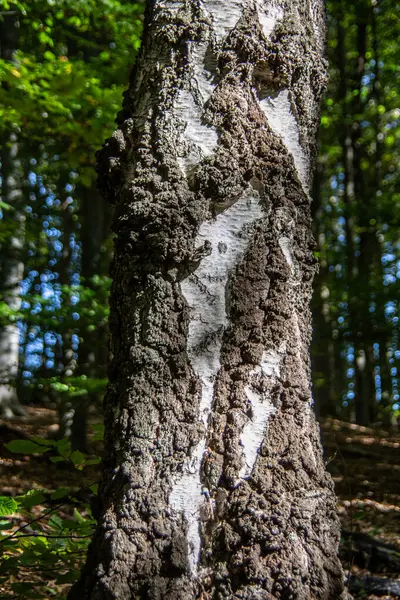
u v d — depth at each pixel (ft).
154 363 5.19
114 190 5.94
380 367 65.21
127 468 5.06
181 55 5.70
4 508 6.79
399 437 41.98
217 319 5.28
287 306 5.37
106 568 4.85
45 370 60.75
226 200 5.43
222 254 5.37
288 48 5.66
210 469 5.02
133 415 5.14
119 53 20.52
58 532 8.20
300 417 5.21
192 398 5.15
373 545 14.43
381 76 60.39
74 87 16.89
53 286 22.44
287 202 5.52
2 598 7.12
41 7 21.24
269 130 5.59
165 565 4.83
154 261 5.36
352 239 51.31
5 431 28.12
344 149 54.29
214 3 5.71
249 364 5.23
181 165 5.51
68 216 47.55
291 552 4.86
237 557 4.84
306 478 5.08
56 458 7.71
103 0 19.44
